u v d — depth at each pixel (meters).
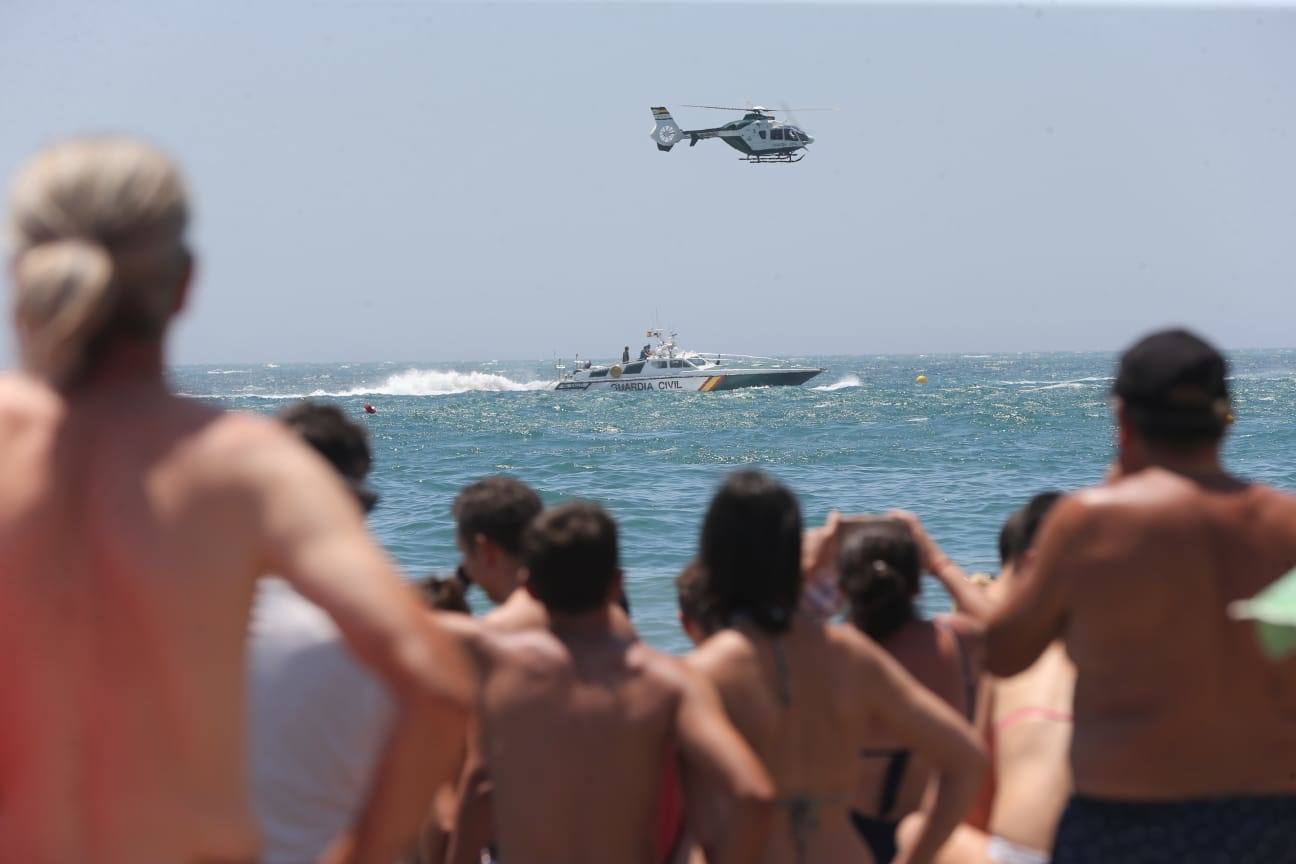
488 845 13.54
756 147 161.62
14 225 5.88
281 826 8.58
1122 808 9.30
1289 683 9.14
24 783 5.82
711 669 10.43
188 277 6.21
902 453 93.81
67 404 5.93
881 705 10.62
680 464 87.81
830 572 13.86
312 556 5.73
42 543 5.75
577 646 10.55
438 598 14.40
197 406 6.05
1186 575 9.15
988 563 42.38
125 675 5.72
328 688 8.62
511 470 83.69
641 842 10.41
